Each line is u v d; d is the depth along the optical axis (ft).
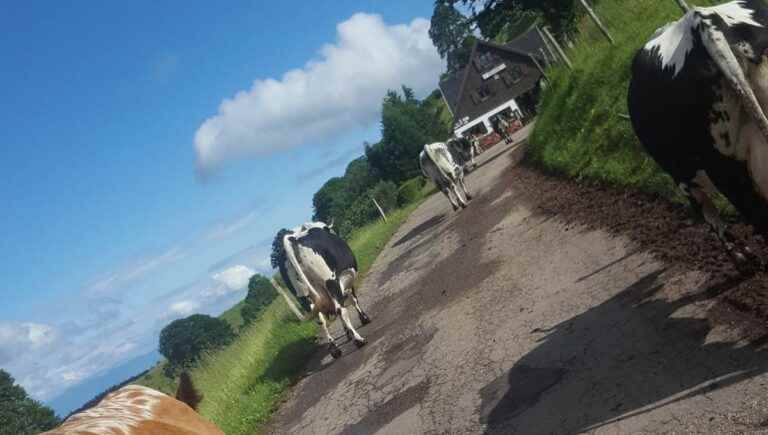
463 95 240.32
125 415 11.87
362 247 92.68
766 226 16.75
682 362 17.30
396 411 26.68
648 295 22.03
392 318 43.14
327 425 30.63
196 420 12.89
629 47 47.11
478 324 30.14
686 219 25.81
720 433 14.01
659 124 18.35
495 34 128.47
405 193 150.00
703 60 15.90
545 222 40.50
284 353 51.03
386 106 204.74
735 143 16.02
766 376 14.90
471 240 50.70
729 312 18.15
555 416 18.60
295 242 41.60
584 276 27.32
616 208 33.12
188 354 170.91
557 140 58.08
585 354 20.92
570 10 112.06
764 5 15.53
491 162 110.73
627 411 16.70
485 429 20.42
